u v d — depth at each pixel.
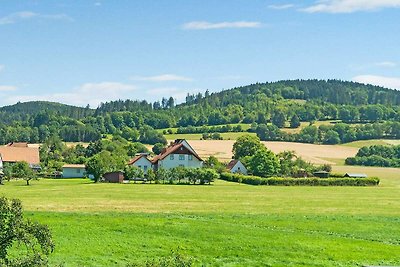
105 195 85.56
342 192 101.69
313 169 168.00
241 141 196.00
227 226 50.59
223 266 37.94
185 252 41.28
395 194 98.75
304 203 77.31
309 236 47.34
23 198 77.44
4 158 171.50
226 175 146.25
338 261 39.91
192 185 119.38
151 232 47.00
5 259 20.98
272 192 98.69
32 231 21.33
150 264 23.45
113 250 40.97
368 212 66.69
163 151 175.12
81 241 43.00
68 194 86.81
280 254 41.28
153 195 87.00
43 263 21.34
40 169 168.62
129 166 136.12
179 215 58.72
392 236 49.66
